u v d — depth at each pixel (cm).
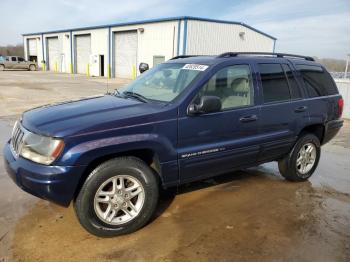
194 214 379
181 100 346
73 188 292
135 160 324
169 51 2742
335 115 521
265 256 302
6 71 3862
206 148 362
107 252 300
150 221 359
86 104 365
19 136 328
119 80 2961
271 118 422
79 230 334
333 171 561
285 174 489
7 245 304
